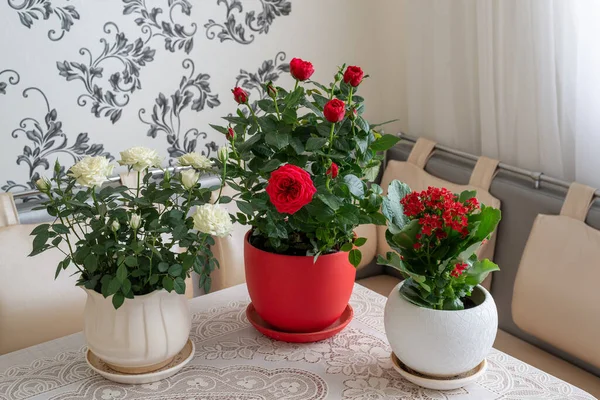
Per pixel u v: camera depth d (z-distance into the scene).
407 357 1.12
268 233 1.17
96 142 1.85
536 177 1.83
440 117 2.17
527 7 1.83
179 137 1.98
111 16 1.79
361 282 2.19
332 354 1.25
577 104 1.80
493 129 2.02
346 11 2.20
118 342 1.12
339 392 1.13
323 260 1.20
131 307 1.12
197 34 1.93
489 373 1.18
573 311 1.67
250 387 1.15
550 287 1.71
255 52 2.05
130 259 1.07
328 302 1.24
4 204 1.64
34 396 1.13
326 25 2.17
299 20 2.11
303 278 1.21
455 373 1.12
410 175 2.13
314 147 1.13
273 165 1.16
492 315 1.10
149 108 1.91
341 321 1.33
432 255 1.11
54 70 1.74
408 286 1.16
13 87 1.69
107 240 1.13
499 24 1.91
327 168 1.20
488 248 1.89
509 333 1.92
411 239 1.10
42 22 1.69
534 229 1.77
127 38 1.82
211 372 1.20
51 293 1.61
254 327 1.34
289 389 1.14
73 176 1.15
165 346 1.15
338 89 1.29
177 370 1.19
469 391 1.13
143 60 1.86
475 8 2.01
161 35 1.88
